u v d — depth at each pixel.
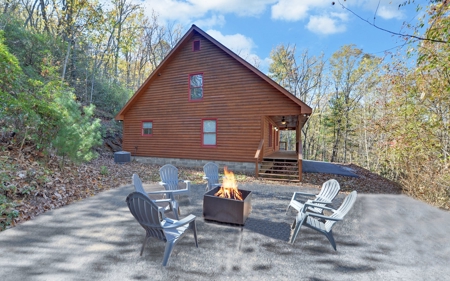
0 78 5.71
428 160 7.40
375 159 19.27
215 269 2.73
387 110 12.12
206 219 4.36
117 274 2.58
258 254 3.12
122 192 6.15
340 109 23.16
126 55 26.64
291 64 25.92
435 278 2.69
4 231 3.58
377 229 4.22
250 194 4.80
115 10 19.00
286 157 10.36
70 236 3.50
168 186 5.68
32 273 2.56
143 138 12.38
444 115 8.04
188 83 11.31
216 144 10.73
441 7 4.39
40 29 15.99
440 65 6.06
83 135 6.58
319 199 4.72
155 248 3.20
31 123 6.27
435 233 4.07
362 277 2.66
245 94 10.20
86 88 15.55
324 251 3.28
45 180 5.48
